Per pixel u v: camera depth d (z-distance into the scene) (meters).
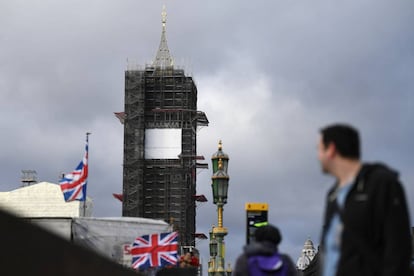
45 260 11.23
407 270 10.42
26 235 10.43
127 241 67.62
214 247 57.72
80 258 13.26
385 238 10.53
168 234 59.38
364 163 11.12
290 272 18.12
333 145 11.31
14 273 9.91
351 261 10.68
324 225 11.52
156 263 58.88
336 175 11.46
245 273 17.75
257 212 36.41
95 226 66.44
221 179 47.72
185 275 35.72
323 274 11.44
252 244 18.14
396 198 10.52
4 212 9.59
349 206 10.85
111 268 16.41
